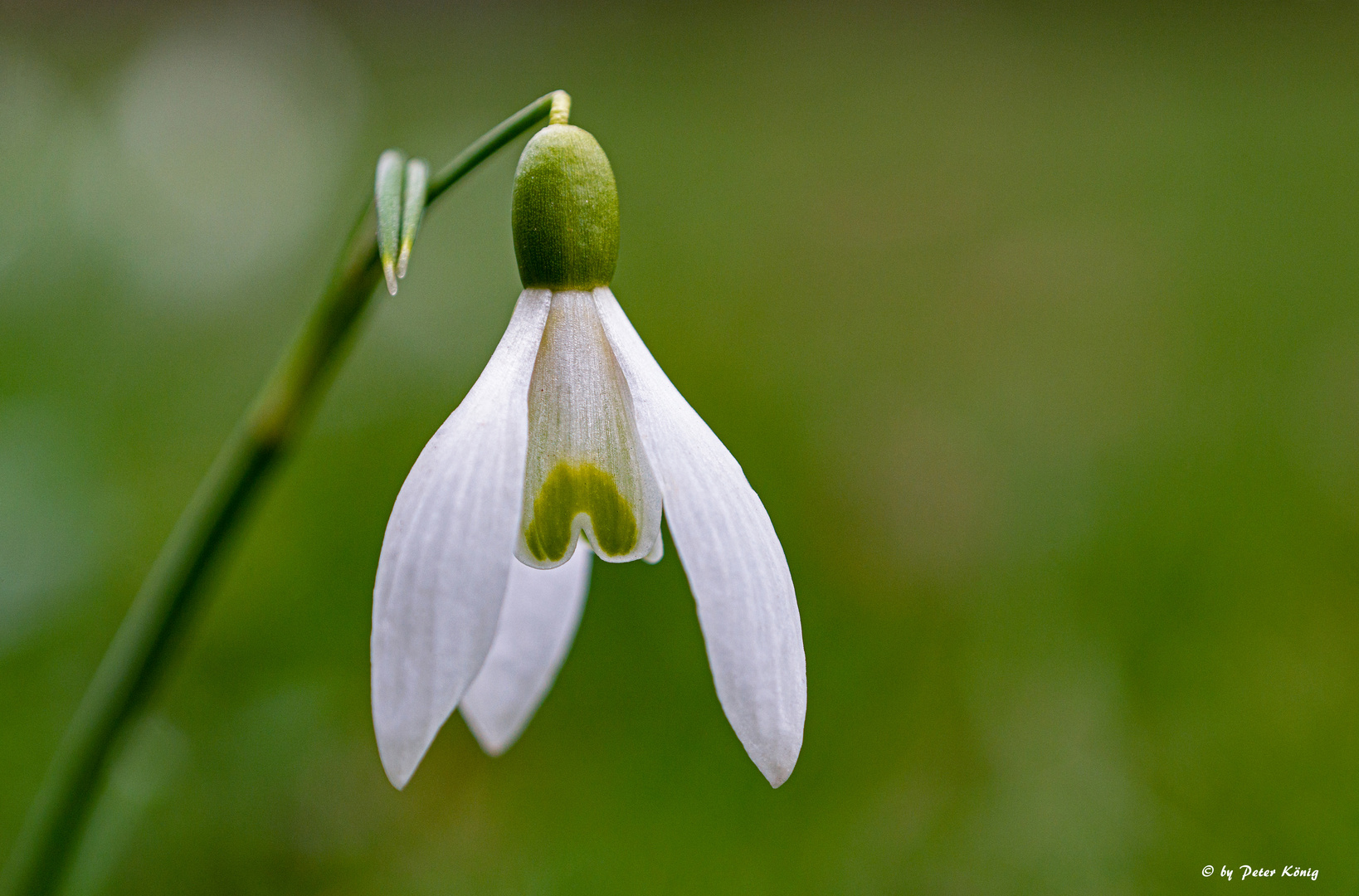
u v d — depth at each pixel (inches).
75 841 7.0
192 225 16.4
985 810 8.3
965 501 11.6
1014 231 19.1
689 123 25.7
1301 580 10.3
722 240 19.1
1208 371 14.1
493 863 8.2
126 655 6.9
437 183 6.5
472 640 6.0
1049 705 8.7
